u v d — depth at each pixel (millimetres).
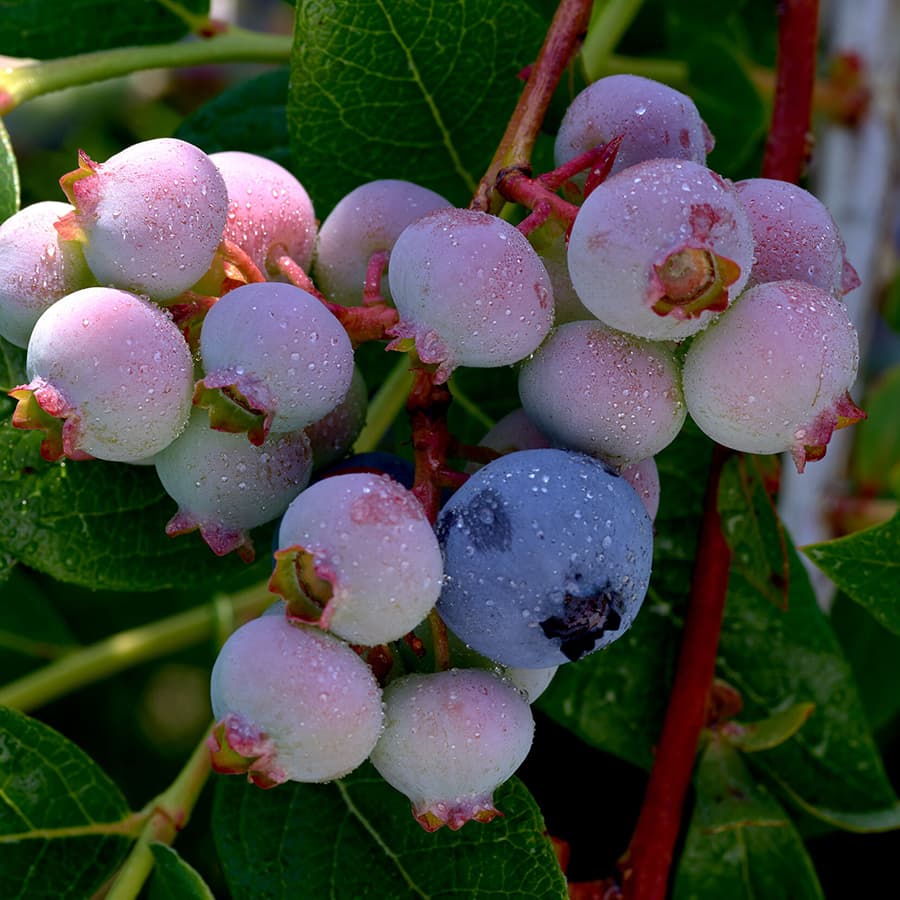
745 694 263
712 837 258
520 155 221
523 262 203
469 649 211
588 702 260
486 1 238
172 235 205
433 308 201
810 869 257
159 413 204
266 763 198
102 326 202
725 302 200
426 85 242
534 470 202
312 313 203
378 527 197
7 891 233
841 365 204
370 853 233
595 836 269
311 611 200
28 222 210
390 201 224
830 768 261
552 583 199
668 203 198
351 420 224
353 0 235
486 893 228
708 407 206
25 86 253
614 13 283
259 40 266
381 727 202
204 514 212
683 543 262
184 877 228
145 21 266
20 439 228
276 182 221
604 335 207
